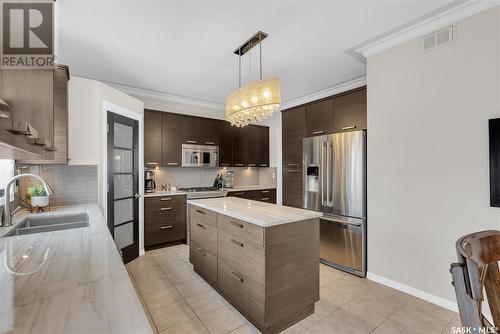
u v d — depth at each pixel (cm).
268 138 538
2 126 60
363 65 310
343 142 299
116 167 303
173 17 207
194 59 289
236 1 189
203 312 207
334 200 307
